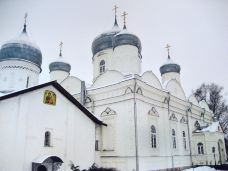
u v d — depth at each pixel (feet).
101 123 73.72
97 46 97.19
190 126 102.53
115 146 72.13
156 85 82.38
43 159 53.42
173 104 91.71
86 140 69.05
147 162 69.92
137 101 71.56
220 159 104.63
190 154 96.99
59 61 110.63
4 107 53.16
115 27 98.12
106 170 71.20
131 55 85.10
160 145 77.82
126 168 67.67
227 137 133.18
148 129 73.97
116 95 75.72
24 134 54.85
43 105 60.23
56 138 61.41
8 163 51.26
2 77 86.22
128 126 70.13
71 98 66.90
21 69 86.43
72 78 90.79
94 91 81.56
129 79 72.38
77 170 63.41
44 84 60.80
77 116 68.18
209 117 123.44
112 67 91.91
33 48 89.71
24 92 56.85
